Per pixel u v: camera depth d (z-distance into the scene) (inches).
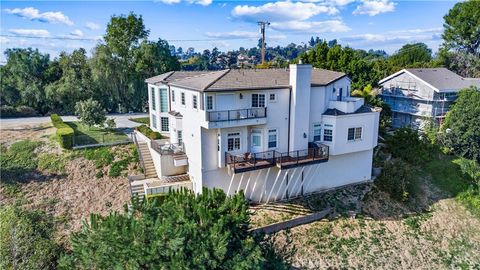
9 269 783.7
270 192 1090.7
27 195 1052.5
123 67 2145.7
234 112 966.4
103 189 1086.4
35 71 2172.7
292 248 820.0
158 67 2242.9
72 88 2017.7
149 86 1520.7
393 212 1125.1
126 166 1182.9
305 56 2130.9
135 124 1688.0
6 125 1609.3
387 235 1013.2
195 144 1018.7
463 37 2664.9
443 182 1342.3
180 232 544.1
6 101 2060.8
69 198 1051.9
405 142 1457.9
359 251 931.3
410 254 957.2
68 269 597.6
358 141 1176.8
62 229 939.3
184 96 1104.8
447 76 1962.4
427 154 1472.7
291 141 1072.8
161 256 532.7
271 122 1037.2
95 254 558.6
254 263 561.3
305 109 1071.6
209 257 544.7
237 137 1007.6
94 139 1369.3
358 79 2043.6
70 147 1270.9
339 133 1125.7
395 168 1268.5
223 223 590.6
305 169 1127.0
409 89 1898.4
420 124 1834.4
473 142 1509.6
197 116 986.1
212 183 1002.7
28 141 1349.7
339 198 1144.2
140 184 1071.6
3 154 1246.3
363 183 1251.8
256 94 1008.9
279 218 1004.6
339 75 1230.3
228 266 554.6
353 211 1082.1
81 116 1466.5
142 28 2279.8
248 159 1005.2
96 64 2050.9
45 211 995.3
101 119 1491.1
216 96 950.4
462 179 1360.7
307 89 1061.1
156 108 1425.9
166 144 1194.6
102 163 1197.1
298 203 1093.8
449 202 1231.5
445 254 985.5
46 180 1120.8
